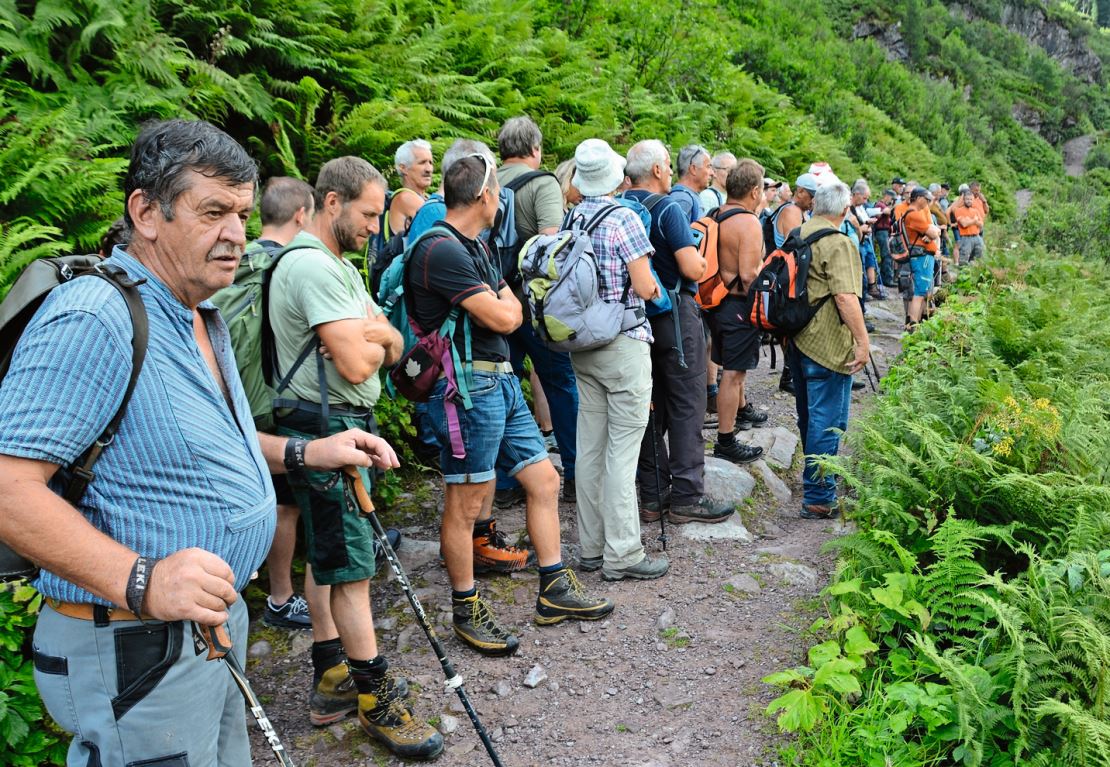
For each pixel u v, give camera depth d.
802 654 3.40
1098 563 2.99
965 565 3.08
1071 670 2.65
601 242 3.82
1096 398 4.71
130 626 1.58
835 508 4.97
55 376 1.44
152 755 1.62
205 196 1.57
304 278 2.70
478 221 3.30
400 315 3.44
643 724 3.07
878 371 8.48
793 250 4.77
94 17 5.07
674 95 12.39
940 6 71.12
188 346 1.67
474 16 8.25
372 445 2.36
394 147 6.16
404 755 2.89
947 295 10.02
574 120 9.15
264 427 2.85
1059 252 15.31
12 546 1.42
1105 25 134.75
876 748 2.70
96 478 1.54
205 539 1.65
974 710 2.60
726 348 5.45
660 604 3.88
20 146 3.90
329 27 6.49
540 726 3.07
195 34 5.90
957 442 4.08
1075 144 65.19
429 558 4.26
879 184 22.62
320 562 2.74
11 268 3.47
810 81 24.39
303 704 3.19
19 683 2.69
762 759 2.84
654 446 4.52
